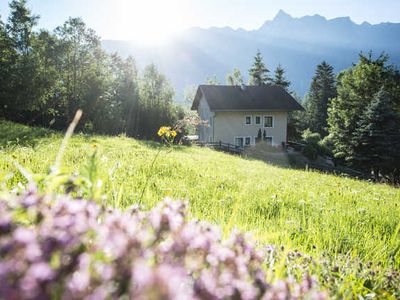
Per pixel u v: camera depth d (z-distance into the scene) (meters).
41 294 0.71
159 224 1.23
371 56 60.53
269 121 57.97
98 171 1.93
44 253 0.88
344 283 2.62
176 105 70.38
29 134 19.38
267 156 49.75
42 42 51.78
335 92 91.00
